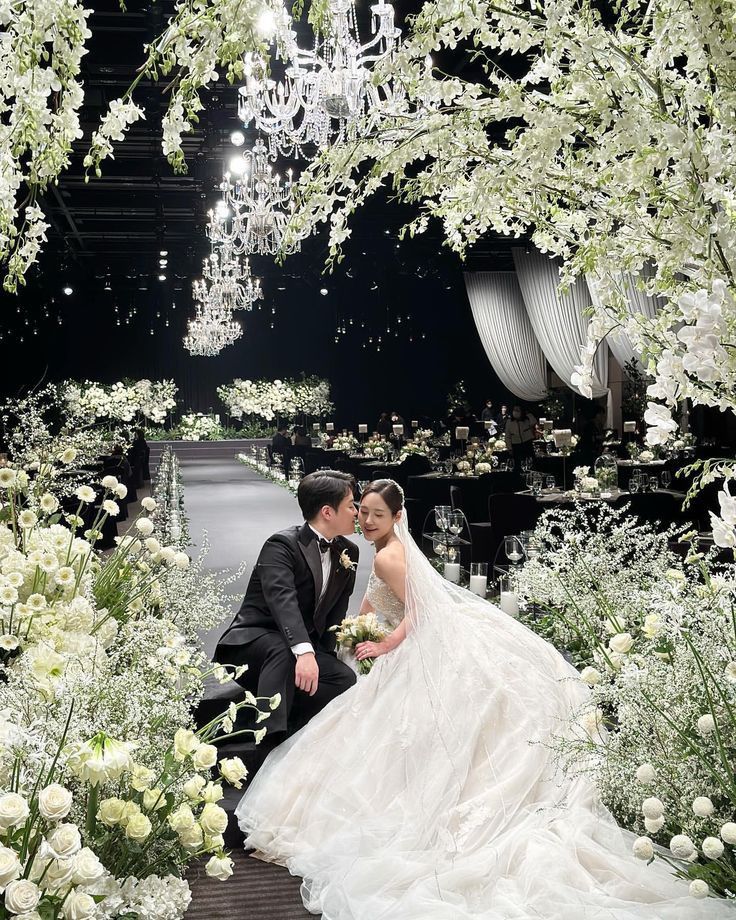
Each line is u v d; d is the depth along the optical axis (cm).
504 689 309
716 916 217
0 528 245
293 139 728
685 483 941
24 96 177
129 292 2459
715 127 154
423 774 299
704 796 184
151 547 264
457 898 251
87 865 137
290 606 354
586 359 168
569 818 273
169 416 2856
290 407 2586
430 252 1827
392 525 351
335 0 570
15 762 151
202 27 158
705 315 131
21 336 2311
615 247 164
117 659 220
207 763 167
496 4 157
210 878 284
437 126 164
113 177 1557
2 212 184
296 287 2800
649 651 220
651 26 166
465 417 2150
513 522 752
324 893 262
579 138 167
